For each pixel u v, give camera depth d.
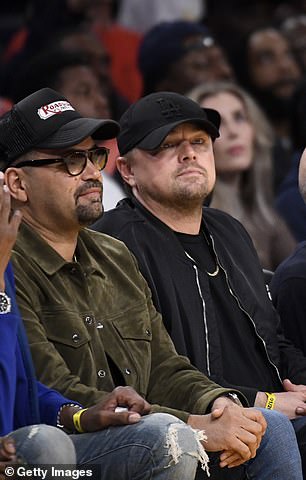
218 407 11.27
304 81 17.73
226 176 16.92
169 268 12.50
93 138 11.78
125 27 24.27
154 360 11.83
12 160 11.46
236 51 21.80
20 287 11.09
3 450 9.57
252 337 12.78
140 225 12.66
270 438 11.24
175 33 19.69
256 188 16.98
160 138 12.49
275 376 12.82
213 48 19.67
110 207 15.94
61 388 10.80
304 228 17.00
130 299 11.78
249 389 12.30
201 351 12.36
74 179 11.41
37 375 10.87
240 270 12.97
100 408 10.36
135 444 10.10
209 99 17.16
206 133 12.79
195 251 12.81
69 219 11.42
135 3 24.22
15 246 11.30
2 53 24.36
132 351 11.58
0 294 10.20
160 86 19.67
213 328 12.49
